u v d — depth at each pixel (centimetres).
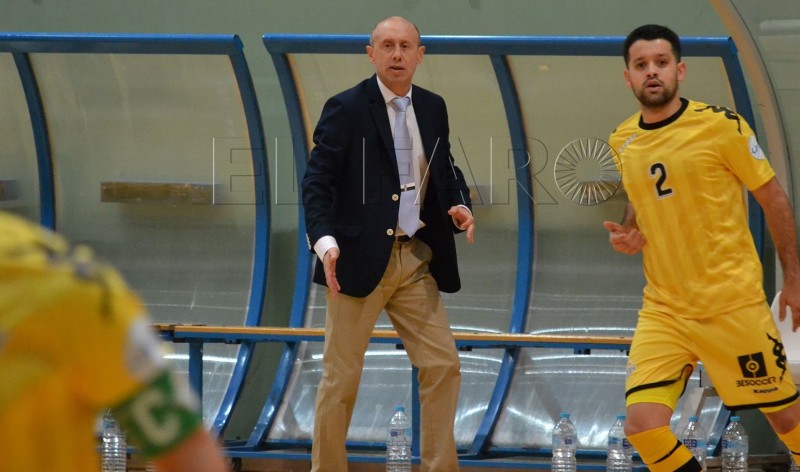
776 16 2222
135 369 494
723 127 1353
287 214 2455
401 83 1595
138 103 2430
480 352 2361
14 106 2453
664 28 1389
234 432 2395
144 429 496
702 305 1349
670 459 1343
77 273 492
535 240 2358
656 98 1368
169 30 2519
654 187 1374
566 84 2288
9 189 2481
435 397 1606
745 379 1349
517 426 2238
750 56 2072
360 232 1579
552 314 2327
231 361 2392
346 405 1614
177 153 2436
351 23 2467
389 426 2155
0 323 480
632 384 1381
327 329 1619
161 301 2438
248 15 2495
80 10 2541
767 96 2111
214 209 2445
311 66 2328
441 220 1616
